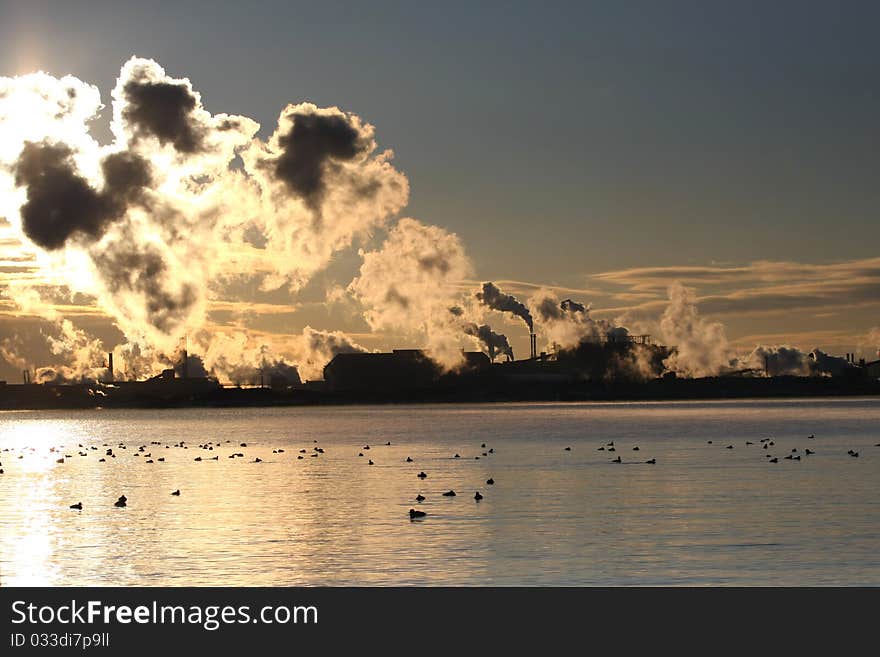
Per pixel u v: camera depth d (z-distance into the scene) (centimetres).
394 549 5869
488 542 6031
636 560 5528
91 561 5653
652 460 11756
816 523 6575
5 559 5712
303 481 9950
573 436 17575
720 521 6694
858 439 15712
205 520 7069
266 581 5212
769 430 18775
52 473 11569
